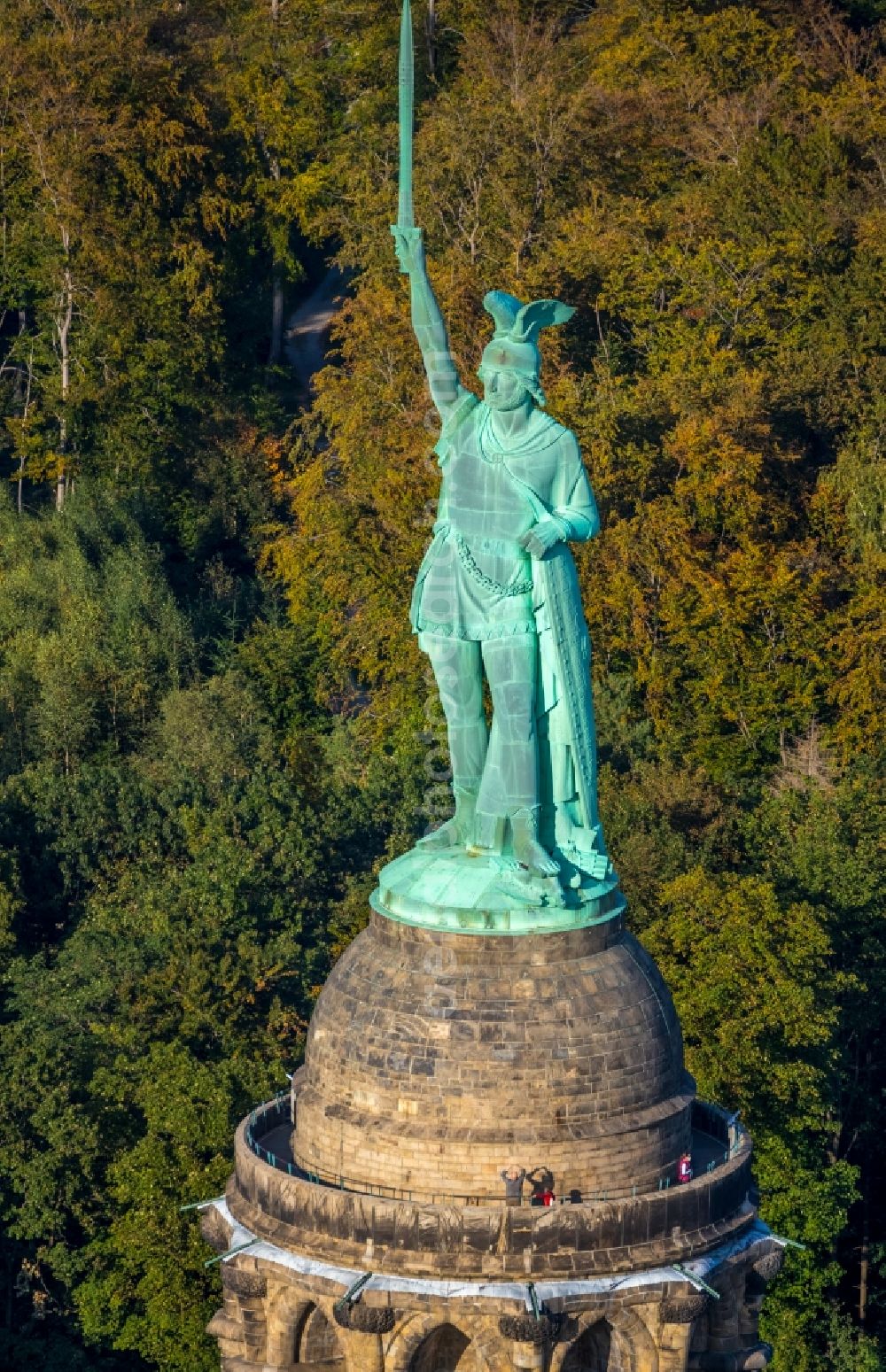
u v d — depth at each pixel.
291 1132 182.88
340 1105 169.88
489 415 175.62
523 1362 164.38
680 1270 166.38
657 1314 167.00
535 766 173.12
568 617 173.75
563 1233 164.12
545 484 174.12
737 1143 177.50
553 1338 164.38
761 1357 174.88
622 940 174.38
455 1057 166.75
